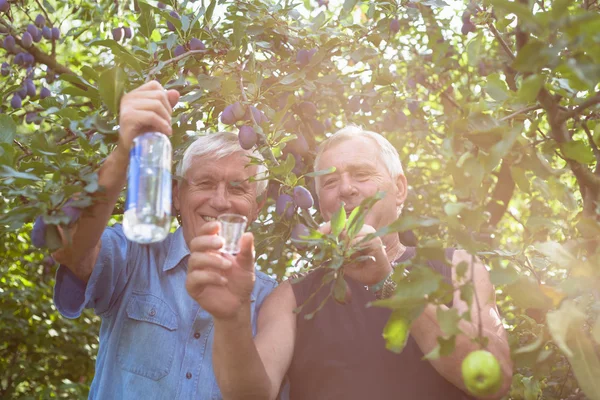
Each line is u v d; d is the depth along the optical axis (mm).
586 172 1805
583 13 1312
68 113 1905
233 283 1706
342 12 2908
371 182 2289
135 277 2354
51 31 3902
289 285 2305
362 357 2127
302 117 2930
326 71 3064
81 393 5059
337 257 1712
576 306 1561
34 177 1701
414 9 2893
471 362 1482
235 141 2455
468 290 1438
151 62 2461
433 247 1479
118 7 4332
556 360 2529
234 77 2521
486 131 1567
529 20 1292
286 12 2867
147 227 1576
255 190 2492
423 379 2098
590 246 1695
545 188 1738
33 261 5508
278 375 2033
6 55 3852
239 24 2469
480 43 1857
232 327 1738
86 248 1880
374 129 3342
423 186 4250
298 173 2781
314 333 2186
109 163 1723
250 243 1658
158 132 1630
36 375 5348
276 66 2842
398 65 4234
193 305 2346
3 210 2879
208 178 2400
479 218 1447
